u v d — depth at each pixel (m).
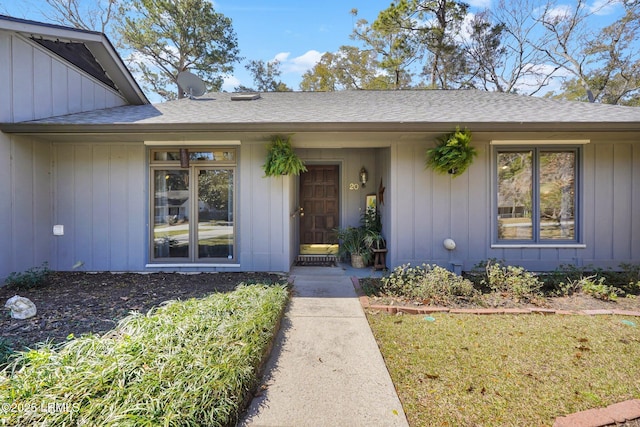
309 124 4.80
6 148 4.93
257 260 5.89
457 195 5.74
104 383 1.89
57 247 5.86
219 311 3.04
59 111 5.53
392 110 5.90
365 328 3.41
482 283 4.76
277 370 2.62
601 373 2.51
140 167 5.83
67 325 3.39
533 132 4.99
